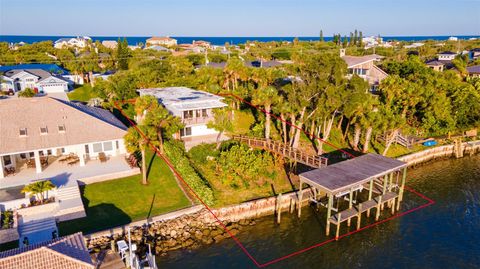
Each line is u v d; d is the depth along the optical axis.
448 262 32.31
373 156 42.47
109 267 26.34
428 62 109.81
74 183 37.09
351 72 76.94
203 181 39.72
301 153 43.59
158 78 73.62
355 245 34.66
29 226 31.48
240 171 42.16
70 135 41.00
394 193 41.06
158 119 43.66
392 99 58.22
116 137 42.97
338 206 41.09
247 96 64.25
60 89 79.19
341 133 57.47
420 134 61.53
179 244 32.81
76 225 32.25
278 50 147.25
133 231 32.47
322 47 162.62
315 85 46.44
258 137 51.00
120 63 103.56
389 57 134.00
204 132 52.78
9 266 21.38
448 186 48.34
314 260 32.25
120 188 38.22
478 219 39.69
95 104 65.50
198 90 63.81
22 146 38.06
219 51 144.88
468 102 60.31
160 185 39.59
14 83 79.94
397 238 35.94
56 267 22.05
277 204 39.03
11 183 36.72
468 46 180.00
